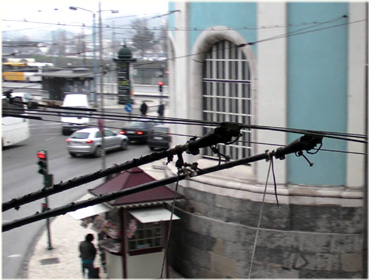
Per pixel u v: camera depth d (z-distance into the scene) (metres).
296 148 7.58
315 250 14.26
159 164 29.75
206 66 16.05
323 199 14.13
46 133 42.72
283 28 14.02
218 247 15.43
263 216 14.62
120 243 15.52
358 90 13.68
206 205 15.73
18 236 20.38
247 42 14.58
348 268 14.17
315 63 13.89
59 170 30.02
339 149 14.02
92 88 42.22
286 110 14.20
